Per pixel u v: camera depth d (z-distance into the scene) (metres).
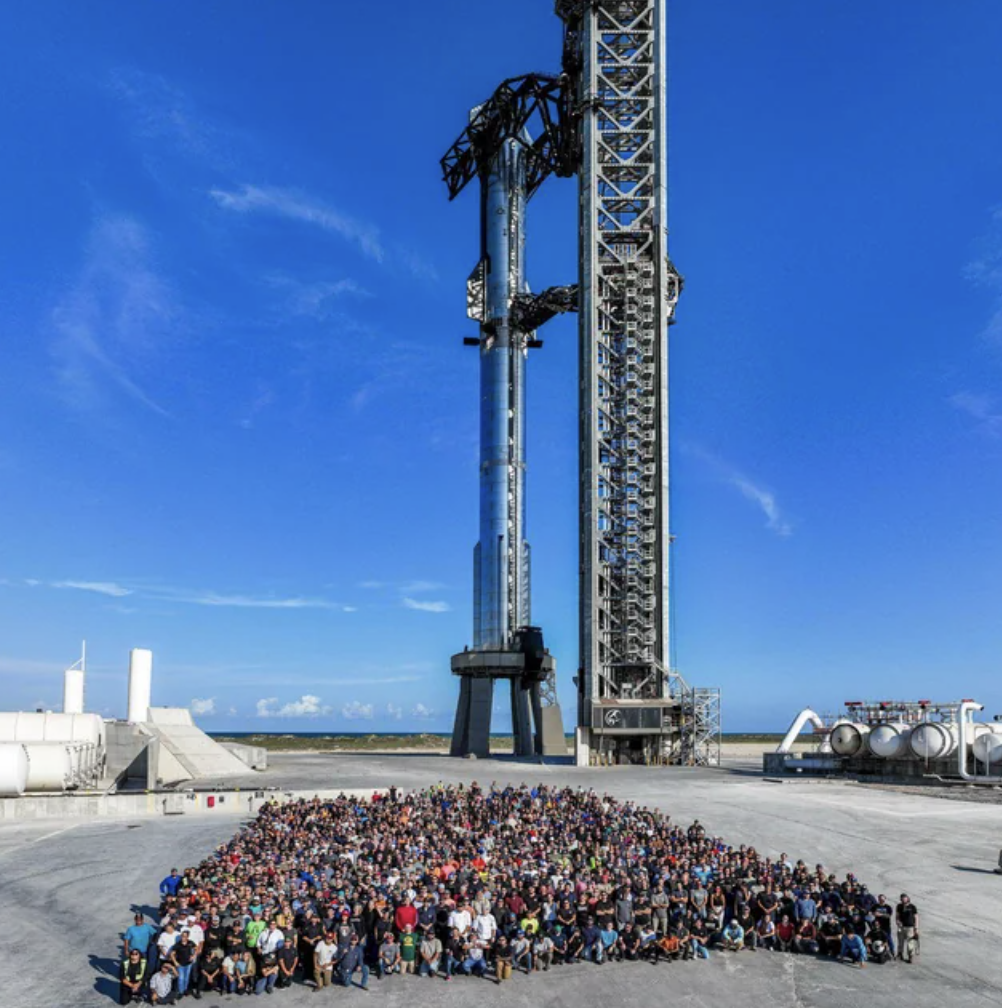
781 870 31.09
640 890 28.14
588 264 100.75
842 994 24.25
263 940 24.77
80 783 64.50
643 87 104.44
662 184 102.12
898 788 64.50
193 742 79.06
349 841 37.41
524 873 30.69
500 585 112.94
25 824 51.91
